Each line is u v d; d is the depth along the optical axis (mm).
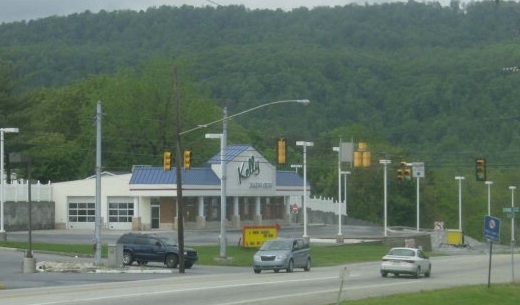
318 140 158250
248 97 178750
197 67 193125
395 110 155250
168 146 120875
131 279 43844
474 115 140750
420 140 145750
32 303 28031
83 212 99750
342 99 169625
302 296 33188
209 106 125438
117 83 121250
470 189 150750
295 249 52469
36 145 106438
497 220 37594
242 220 110438
